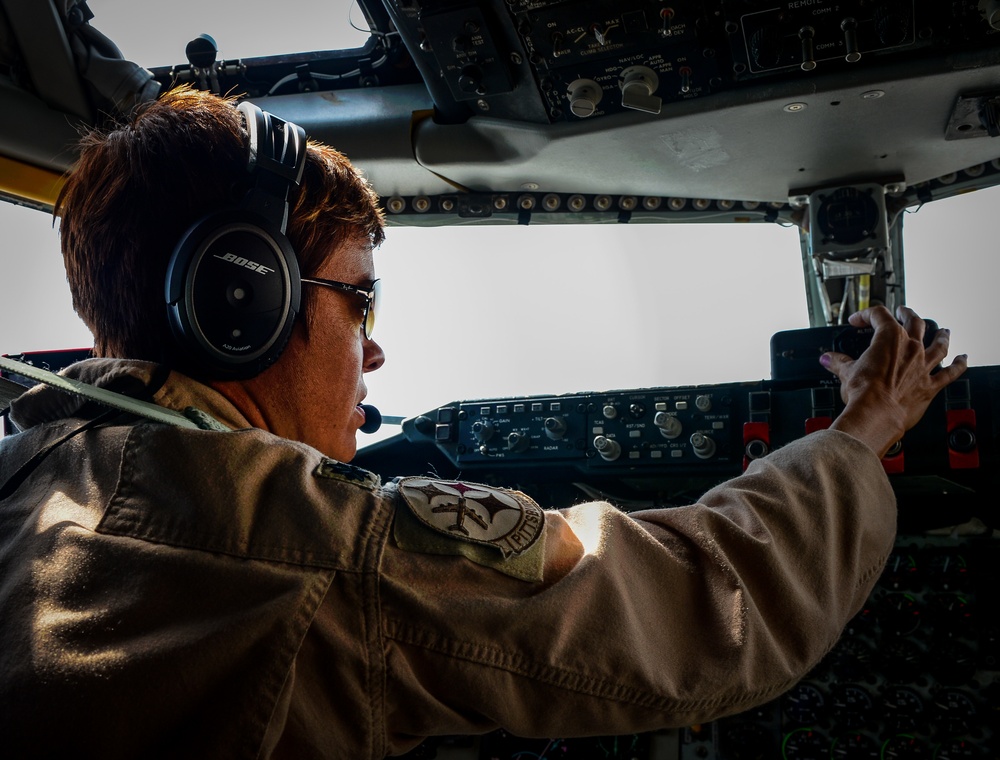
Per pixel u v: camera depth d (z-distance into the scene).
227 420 0.85
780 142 2.45
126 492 0.74
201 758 0.64
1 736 0.62
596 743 2.27
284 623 0.68
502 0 2.18
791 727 2.19
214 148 0.86
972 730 2.08
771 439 2.20
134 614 0.67
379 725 0.72
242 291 0.82
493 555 0.76
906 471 2.04
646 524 0.89
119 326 0.86
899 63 2.11
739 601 0.82
